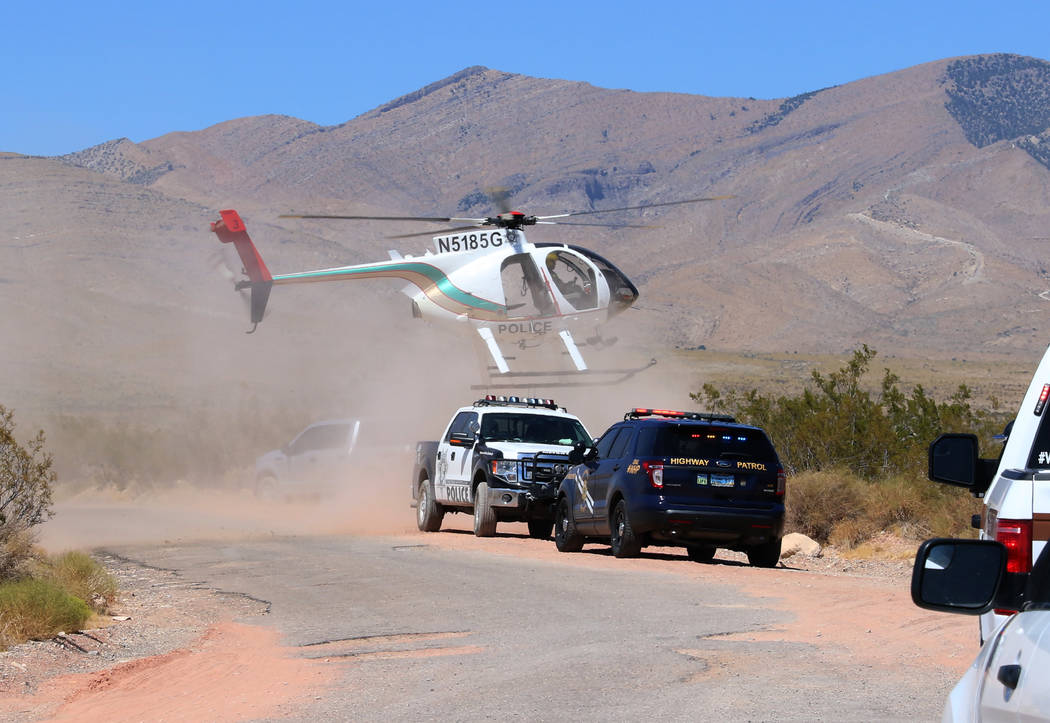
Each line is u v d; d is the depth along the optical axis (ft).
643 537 116.98
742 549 121.19
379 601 89.97
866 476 170.09
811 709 53.21
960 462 54.19
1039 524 35.88
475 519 143.13
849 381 187.73
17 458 103.09
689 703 54.49
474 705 55.11
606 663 64.28
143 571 114.21
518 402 150.51
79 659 70.33
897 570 120.67
